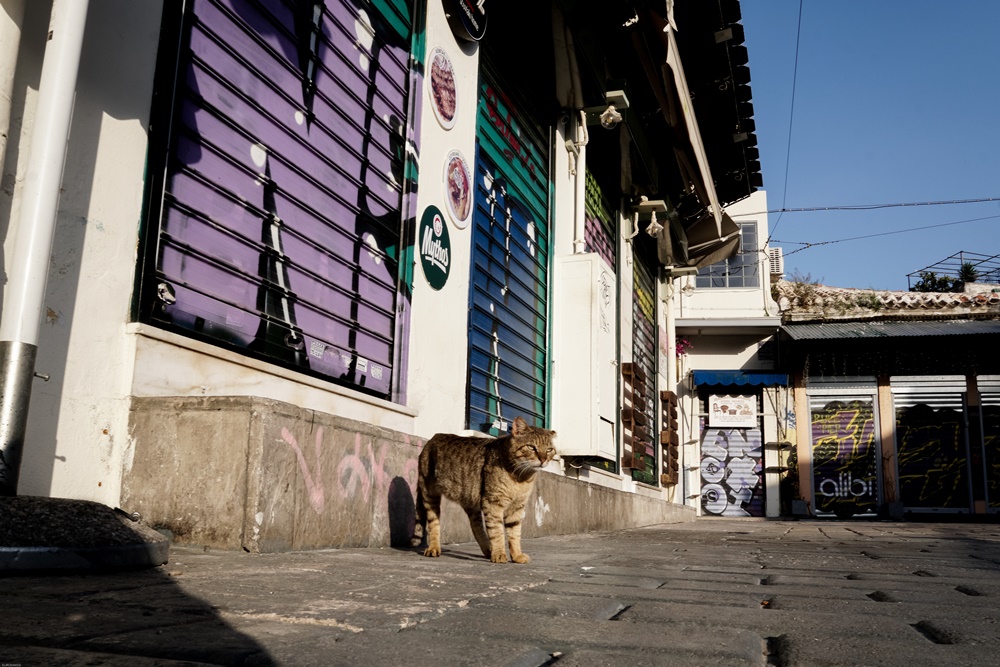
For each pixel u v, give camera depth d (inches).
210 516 148.2
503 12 335.9
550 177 393.1
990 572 183.5
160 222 159.9
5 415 118.7
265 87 190.5
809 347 829.2
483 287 307.0
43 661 58.0
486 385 305.0
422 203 258.1
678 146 469.7
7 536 106.7
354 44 227.3
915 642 81.4
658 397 643.5
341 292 215.8
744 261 868.0
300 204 200.5
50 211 125.9
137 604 86.8
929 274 1050.1
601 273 394.3
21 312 121.6
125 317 153.9
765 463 844.0
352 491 181.9
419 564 155.1
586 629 83.7
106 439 150.1
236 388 174.6
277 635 72.6
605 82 427.5
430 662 64.5
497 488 180.9
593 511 398.6
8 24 134.8
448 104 280.1
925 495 805.9
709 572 167.5
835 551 257.6
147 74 160.2
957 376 815.7
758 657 73.2
